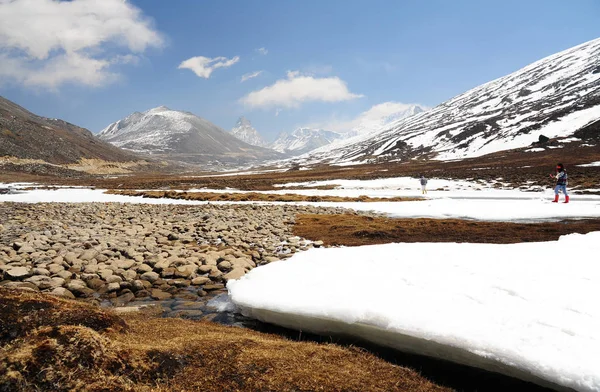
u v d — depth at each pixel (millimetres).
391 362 6352
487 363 5809
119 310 8594
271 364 5398
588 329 5801
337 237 17062
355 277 8773
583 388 4867
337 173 93562
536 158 79438
